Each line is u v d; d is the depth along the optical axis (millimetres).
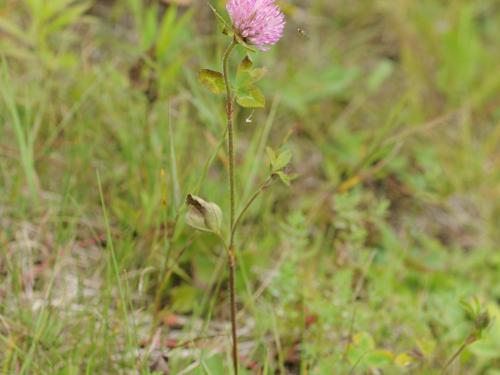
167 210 636
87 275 641
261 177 770
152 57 732
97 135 736
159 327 611
